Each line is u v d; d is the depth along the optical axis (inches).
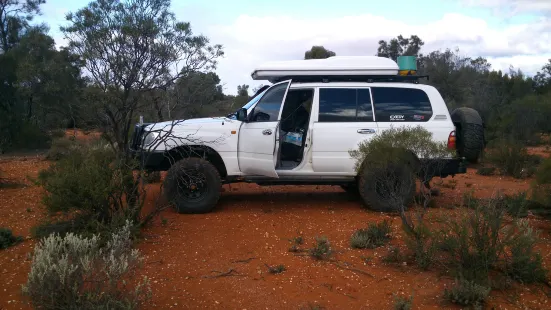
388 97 304.3
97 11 258.4
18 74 362.3
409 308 165.2
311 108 301.6
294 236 251.3
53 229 227.8
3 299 173.5
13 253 221.6
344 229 264.2
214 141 293.4
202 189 294.8
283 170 300.2
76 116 273.0
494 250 189.2
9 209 305.0
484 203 223.3
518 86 1026.7
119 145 262.7
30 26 940.6
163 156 291.7
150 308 168.4
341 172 300.7
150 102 285.1
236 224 271.9
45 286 142.4
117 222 229.5
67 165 240.4
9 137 687.1
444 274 199.0
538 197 269.6
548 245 232.8
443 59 1051.9
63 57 337.1
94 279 150.9
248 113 298.2
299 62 310.2
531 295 181.9
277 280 195.5
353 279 196.9
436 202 329.7
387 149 269.4
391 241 241.1
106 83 257.4
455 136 301.6
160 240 241.3
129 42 258.7
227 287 188.4
